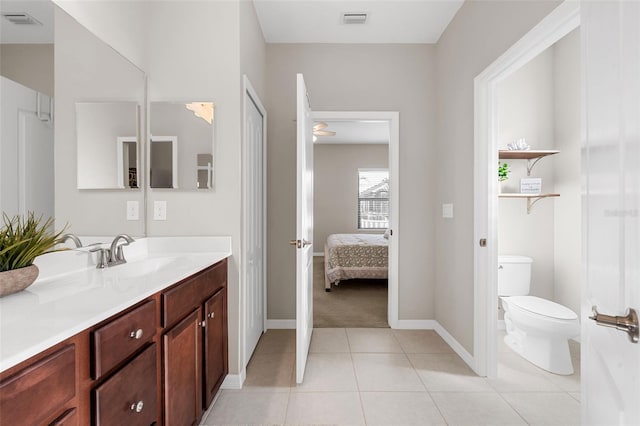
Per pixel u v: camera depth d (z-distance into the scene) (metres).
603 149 0.87
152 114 1.99
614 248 0.82
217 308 1.80
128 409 1.00
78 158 1.48
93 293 1.07
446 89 2.77
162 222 2.02
